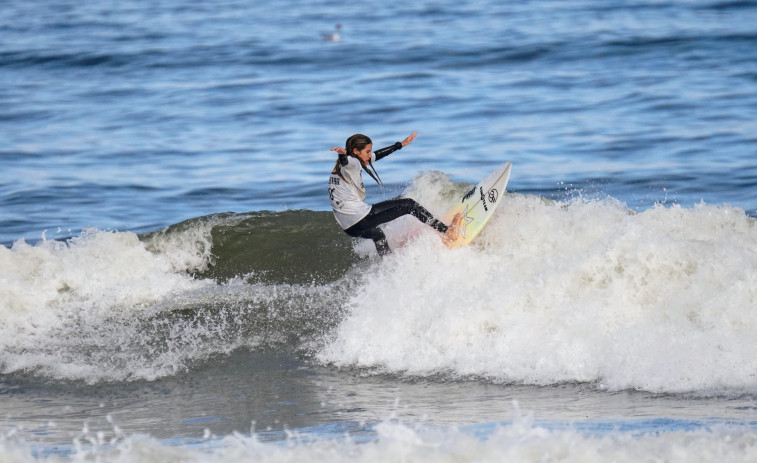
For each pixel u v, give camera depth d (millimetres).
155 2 150000
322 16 126188
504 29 105750
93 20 130000
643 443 14203
